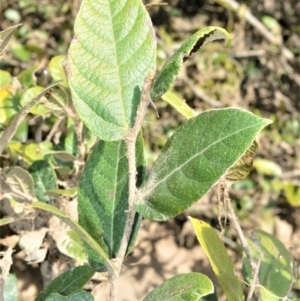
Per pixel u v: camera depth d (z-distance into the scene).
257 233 0.32
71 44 0.21
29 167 0.32
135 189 0.22
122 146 0.24
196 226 0.26
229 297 0.25
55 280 0.27
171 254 0.78
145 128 0.84
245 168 0.27
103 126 0.21
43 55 0.75
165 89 0.20
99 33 0.22
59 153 0.32
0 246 0.34
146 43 0.22
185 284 0.20
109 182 0.24
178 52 0.20
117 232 0.23
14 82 0.35
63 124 0.39
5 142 0.26
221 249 0.27
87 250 0.24
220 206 0.29
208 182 0.20
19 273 0.49
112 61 0.22
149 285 0.71
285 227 0.86
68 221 0.20
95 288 0.34
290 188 0.78
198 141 0.20
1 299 0.23
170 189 0.21
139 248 0.77
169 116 0.87
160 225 0.83
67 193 0.29
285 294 0.30
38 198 0.32
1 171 0.30
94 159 0.25
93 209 0.24
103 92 0.21
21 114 0.25
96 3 0.22
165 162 0.21
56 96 0.30
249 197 0.86
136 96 0.22
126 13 0.22
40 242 0.33
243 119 0.19
